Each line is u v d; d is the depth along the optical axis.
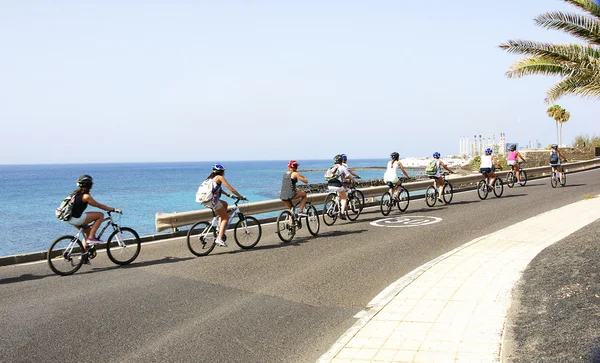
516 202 16.16
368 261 8.44
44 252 9.54
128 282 7.41
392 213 14.70
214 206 9.18
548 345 4.10
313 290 6.81
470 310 5.45
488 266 7.45
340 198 12.66
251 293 6.71
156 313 5.89
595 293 5.11
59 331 5.30
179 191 65.31
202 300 6.41
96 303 6.32
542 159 37.78
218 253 9.55
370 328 5.12
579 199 16.31
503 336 4.55
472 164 51.88
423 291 6.34
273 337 5.08
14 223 32.75
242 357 4.58
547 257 7.39
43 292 6.92
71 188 86.44
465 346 4.45
